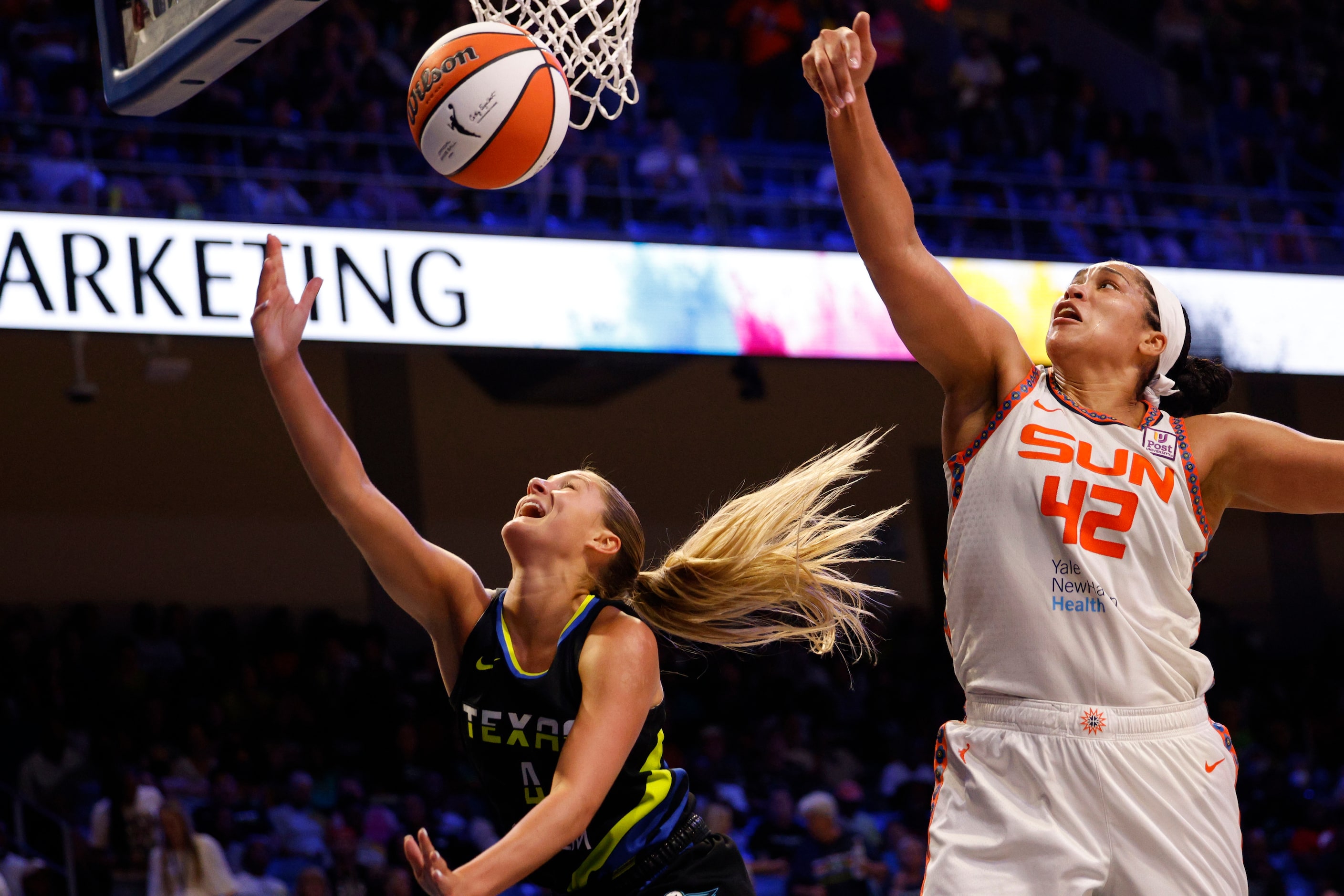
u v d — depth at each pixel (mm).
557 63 3824
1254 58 17844
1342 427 17344
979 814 2986
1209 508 3225
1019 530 3016
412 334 10812
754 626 3516
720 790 11820
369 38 14383
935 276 3047
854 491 16562
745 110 15680
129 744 11289
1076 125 16375
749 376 15297
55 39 13289
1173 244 13938
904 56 16922
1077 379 3170
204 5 3838
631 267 11648
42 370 14250
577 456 15891
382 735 12109
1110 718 2939
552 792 2867
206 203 11844
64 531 14070
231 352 14969
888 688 14094
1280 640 17281
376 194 12500
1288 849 12633
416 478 15359
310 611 14727
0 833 9680
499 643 3104
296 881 10336
